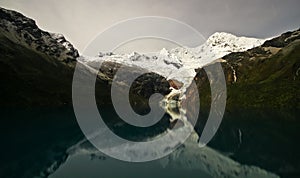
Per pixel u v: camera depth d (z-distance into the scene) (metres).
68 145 66.25
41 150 60.94
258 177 41.44
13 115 130.75
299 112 138.00
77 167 46.09
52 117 129.25
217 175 42.47
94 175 41.72
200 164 48.09
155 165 46.78
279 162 49.25
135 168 45.16
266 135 76.94
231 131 87.69
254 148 61.59
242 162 49.28
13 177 41.94
